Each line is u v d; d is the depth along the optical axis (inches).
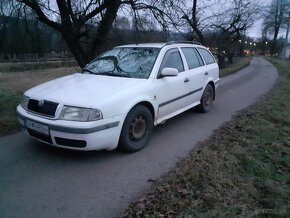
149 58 207.3
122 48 231.1
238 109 308.8
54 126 152.4
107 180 146.9
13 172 151.9
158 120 203.3
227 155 176.4
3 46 319.6
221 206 123.8
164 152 183.5
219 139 208.8
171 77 211.0
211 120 260.5
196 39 648.4
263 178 151.2
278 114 283.9
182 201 127.5
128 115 170.6
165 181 146.5
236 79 608.7
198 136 215.8
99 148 157.8
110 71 205.2
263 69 960.9
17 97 304.7
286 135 225.1
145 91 181.8
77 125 149.3
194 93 251.4
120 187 140.9
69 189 137.8
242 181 146.8
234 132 224.7
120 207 125.3
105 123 155.3
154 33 356.5
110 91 166.4
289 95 400.5
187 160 168.9
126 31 350.0
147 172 156.5
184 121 255.6
